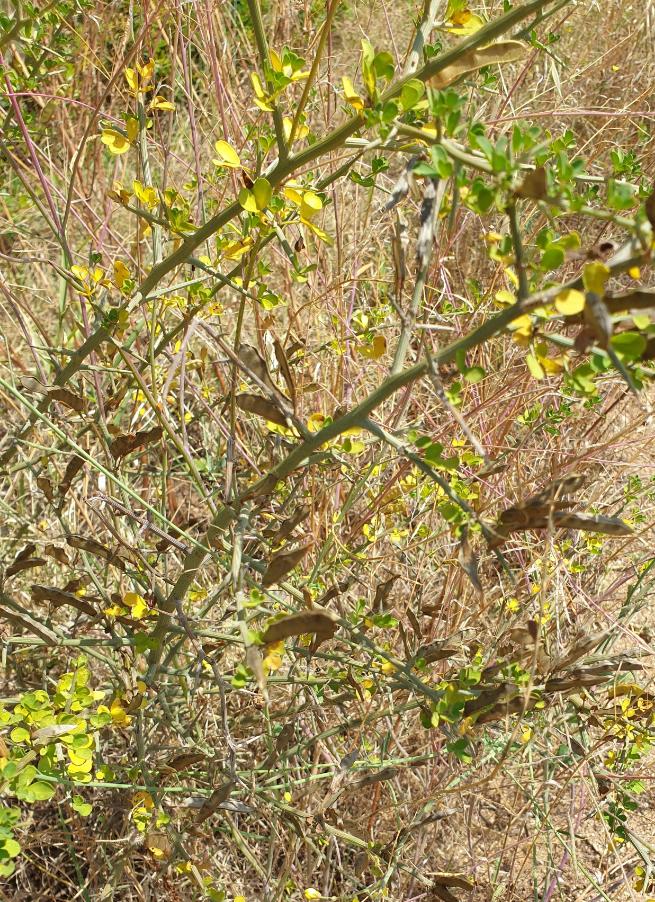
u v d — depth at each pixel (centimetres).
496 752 175
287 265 207
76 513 204
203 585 194
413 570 214
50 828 171
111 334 144
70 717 116
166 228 126
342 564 163
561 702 178
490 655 176
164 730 173
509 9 132
